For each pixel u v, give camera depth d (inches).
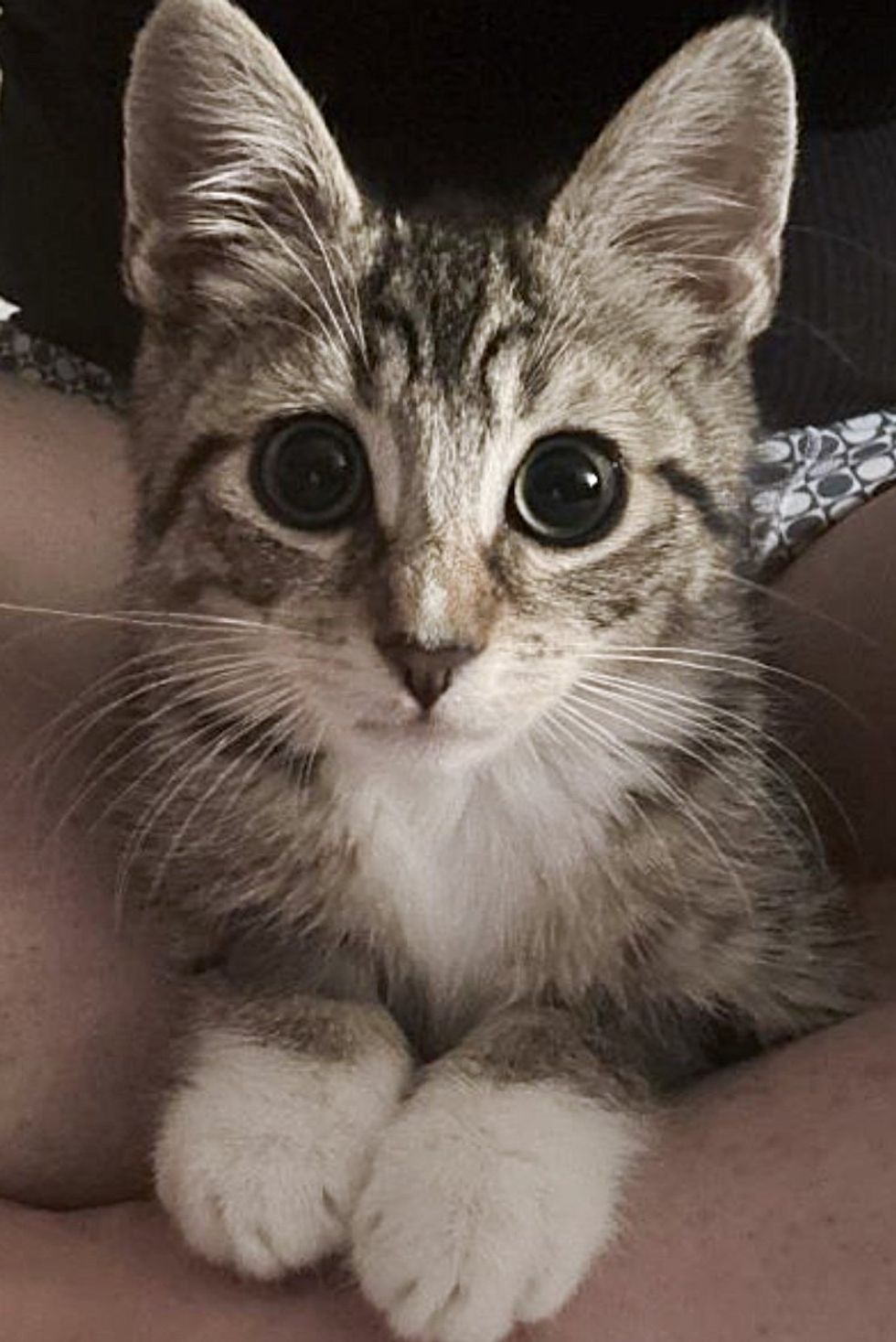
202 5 8.8
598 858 9.1
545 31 11.4
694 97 9.1
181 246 9.3
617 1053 8.7
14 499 11.6
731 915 9.2
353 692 8.2
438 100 11.8
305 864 9.2
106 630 10.7
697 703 9.2
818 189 12.2
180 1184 7.5
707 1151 7.5
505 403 8.6
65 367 13.8
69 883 9.1
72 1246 7.7
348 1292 7.2
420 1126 7.7
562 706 8.7
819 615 11.4
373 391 8.6
